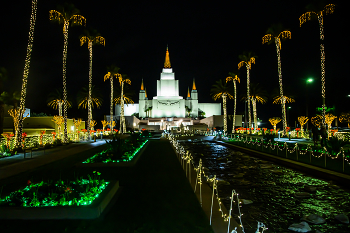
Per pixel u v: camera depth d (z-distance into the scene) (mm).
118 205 6914
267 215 6934
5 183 9602
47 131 40812
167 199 7488
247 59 51375
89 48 39344
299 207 7621
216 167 14945
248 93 52625
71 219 5875
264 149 21594
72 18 30328
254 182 10914
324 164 13211
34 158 17047
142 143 27156
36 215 5859
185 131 70188
